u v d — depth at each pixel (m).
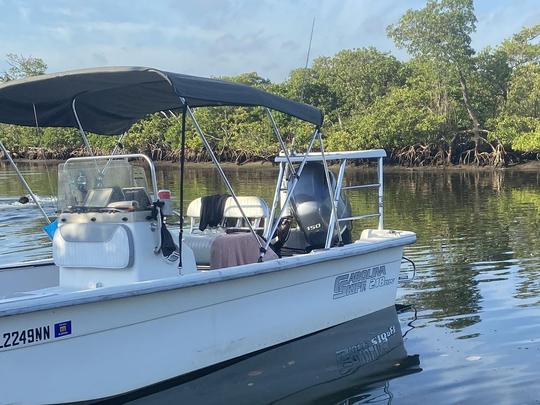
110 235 4.63
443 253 9.92
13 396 3.92
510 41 47.50
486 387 4.67
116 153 6.32
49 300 3.91
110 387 4.30
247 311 5.04
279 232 6.24
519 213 15.22
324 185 6.48
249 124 53.59
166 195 4.77
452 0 42.47
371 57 51.75
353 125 47.31
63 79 4.68
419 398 4.51
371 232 6.84
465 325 6.16
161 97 5.52
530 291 7.39
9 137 53.84
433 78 43.22
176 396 4.57
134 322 4.34
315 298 5.62
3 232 13.10
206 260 5.37
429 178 33.25
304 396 4.57
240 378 4.88
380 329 6.03
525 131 41.25
